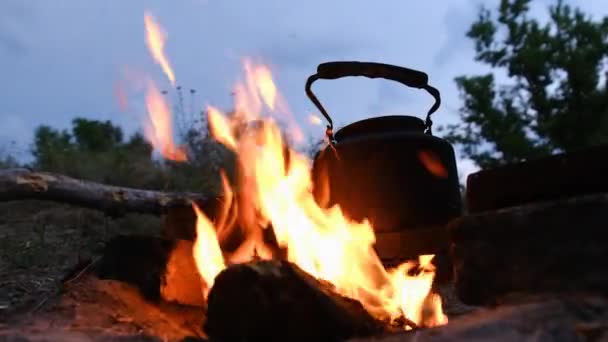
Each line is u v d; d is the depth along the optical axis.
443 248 2.35
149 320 2.22
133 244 2.47
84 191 3.62
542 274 1.68
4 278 3.41
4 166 6.90
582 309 1.55
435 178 2.41
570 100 9.27
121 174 6.62
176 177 6.54
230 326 1.84
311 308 1.81
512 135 9.26
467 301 1.84
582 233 1.64
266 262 1.92
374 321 1.97
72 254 4.06
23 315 2.17
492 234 1.79
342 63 2.59
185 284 2.51
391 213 2.34
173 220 2.89
